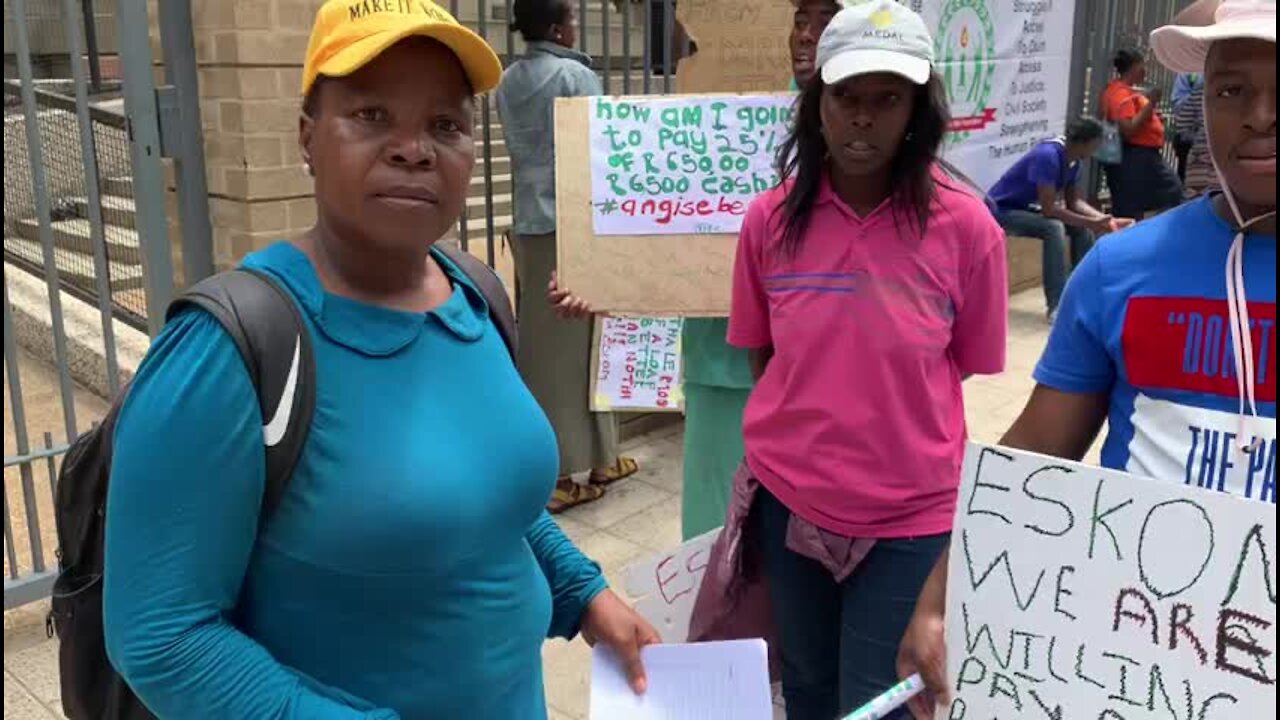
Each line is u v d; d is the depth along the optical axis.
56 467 3.86
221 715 1.22
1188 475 1.42
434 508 1.29
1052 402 1.61
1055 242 7.22
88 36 4.86
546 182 4.04
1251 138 1.29
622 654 1.72
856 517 2.15
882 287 2.11
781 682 2.60
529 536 1.75
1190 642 1.34
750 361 2.54
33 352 5.96
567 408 4.29
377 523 1.26
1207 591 1.32
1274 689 1.28
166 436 1.19
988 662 1.51
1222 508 1.30
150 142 3.46
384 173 1.29
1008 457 1.46
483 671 1.41
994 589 1.49
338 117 1.29
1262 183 1.29
